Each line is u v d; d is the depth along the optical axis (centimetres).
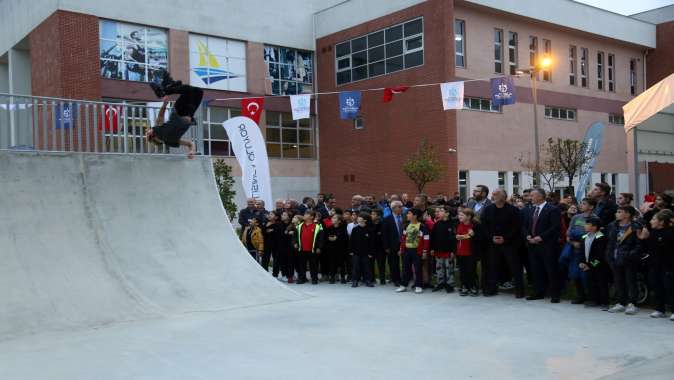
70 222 973
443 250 1062
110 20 2627
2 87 3338
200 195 1162
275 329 791
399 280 1157
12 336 770
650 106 1092
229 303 965
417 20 2673
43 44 2605
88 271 921
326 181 3216
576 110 3123
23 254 891
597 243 876
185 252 1045
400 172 2775
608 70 3322
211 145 2950
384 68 2847
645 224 823
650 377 545
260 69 3078
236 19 2997
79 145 1094
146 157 1120
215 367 616
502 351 661
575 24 3025
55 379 587
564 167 2378
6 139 1035
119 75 2650
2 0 3086
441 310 905
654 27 3469
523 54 2870
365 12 2939
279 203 1363
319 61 3234
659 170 2003
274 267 1310
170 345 714
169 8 2786
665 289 810
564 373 577
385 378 571
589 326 772
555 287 945
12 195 941
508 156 2792
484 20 2725
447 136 2555
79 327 820
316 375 584
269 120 3131
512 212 994
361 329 782
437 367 605
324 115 3216
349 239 1229
